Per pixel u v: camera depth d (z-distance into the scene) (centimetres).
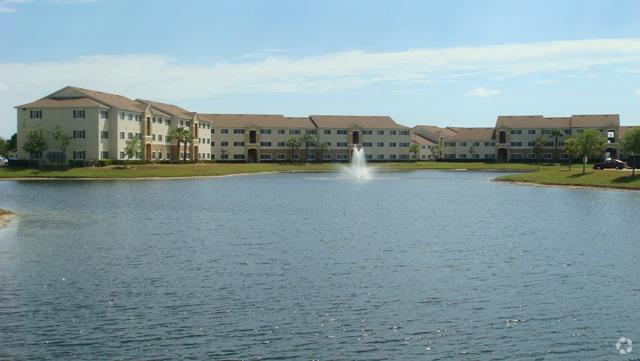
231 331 2983
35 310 3288
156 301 3450
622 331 2992
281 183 13738
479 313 3256
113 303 3412
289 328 3023
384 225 6481
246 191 11175
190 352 2734
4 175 14012
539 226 6400
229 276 4016
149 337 2905
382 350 2766
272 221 6781
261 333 2956
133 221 6731
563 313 3253
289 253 4809
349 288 3731
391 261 4512
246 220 6856
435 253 4834
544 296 3566
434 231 6031
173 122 19125
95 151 15475
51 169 14762
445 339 2892
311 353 2728
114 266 4319
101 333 2953
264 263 4422
